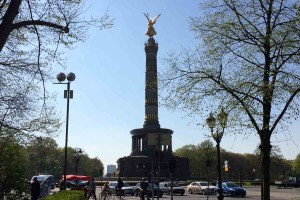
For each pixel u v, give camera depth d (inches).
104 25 572.1
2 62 619.8
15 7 472.4
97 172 7396.7
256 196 2180.1
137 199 1891.0
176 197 2095.2
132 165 4345.5
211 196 2199.8
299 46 701.9
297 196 2020.2
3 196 639.1
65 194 890.1
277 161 6067.9
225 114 741.9
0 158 639.8
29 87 647.8
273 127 725.9
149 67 4338.1
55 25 543.5
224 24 741.3
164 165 4328.3
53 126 676.1
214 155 6407.5
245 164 6653.5
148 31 4416.8
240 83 725.3
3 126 624.1
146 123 4404.5
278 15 718.5
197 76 751.7
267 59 721.6
